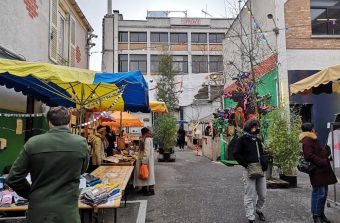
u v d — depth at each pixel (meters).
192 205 7.75
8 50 6.93
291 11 15.26
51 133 3.35
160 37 43.56
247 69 18.53
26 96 8.41
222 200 8.15
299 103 14.61
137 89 8.47
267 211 7.03
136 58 42.69
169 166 15.82
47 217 3.09
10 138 7.50
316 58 15.09
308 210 7.10
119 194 4.91
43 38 9.45
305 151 6.11
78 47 13.43
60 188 3.22
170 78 36.25
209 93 37.53
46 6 9.66
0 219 4.29
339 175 8.88
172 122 18.55
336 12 15.64
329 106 14.70
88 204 4.39
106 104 9.71
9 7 7.20
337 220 6.32
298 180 10.71
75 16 12.84
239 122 14.02
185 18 43.88
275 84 15.42
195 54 43.69
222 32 44.16
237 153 6.16
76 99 7.48
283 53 15.00
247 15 20.16
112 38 39.97
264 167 6.16
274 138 9.51
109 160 10.03
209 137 20.33
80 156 3.36
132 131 26.30
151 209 7.49
